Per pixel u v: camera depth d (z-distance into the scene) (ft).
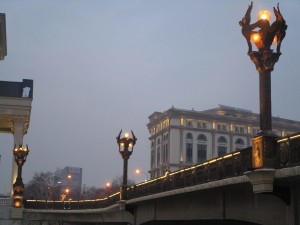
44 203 189.57
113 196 138.51
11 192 224.33
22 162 186.91
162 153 454.81
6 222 179.01
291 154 45.93
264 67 49.57
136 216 120.16
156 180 97.66
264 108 49.44
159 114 481.87
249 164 54.39
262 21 49.39
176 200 89.25
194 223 99.55
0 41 247.50
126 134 131.64
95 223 179.42
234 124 464.65
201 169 71.15
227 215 67.15
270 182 47.55
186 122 447.01
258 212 57.93
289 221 50.21
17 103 242.37
